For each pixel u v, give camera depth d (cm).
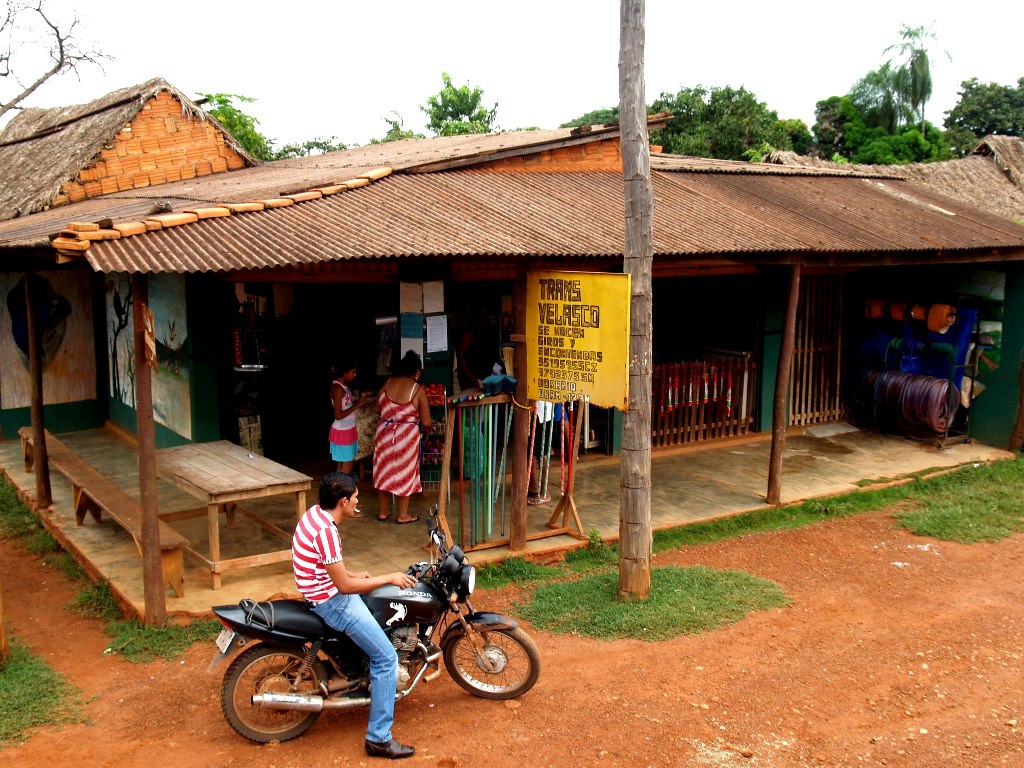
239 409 979
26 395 1207
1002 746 475
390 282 969
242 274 818
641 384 646
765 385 1237
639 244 630
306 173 1063
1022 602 693
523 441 744
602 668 567
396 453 811
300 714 487
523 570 732
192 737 483
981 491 1020
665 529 840
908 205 1203
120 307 1139
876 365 1280
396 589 489
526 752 466
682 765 454
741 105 3008
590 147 1024
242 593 662
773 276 1209
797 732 489
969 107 4047
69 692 532
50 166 1318
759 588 704
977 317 1212
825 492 979
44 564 779
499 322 1041
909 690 540
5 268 859
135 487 952
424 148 1233
